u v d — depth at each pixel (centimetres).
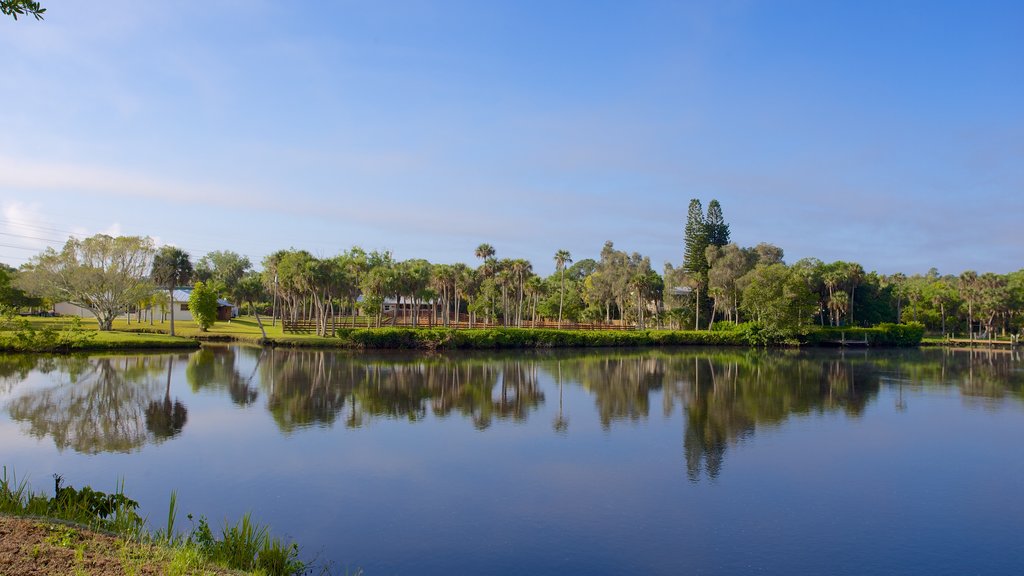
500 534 1777
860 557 1672
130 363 5584
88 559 962
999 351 9625
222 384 4488
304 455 2567
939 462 2609
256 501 2003
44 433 2850
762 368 6525
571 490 2180
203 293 8819
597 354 8038
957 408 3972
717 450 2772
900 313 13225
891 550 1719
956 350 9769
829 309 11862
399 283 9362
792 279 9775
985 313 11469
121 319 10350
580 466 2484
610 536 1780
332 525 1816
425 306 14662
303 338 7938
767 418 3556
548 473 2378
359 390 4381
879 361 7544
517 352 8000
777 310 9512
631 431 3156
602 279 13088
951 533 1844
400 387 4572
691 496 2138
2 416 3198
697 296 11038
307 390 4312
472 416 3494
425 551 1650
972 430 3272
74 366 5269
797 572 1579
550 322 13338
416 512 1936
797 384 5147
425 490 2152
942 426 3375
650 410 3788
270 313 14475
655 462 2556
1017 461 2631
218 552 1269
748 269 11106
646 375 5700
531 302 13550
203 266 13750
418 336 7819
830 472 2444
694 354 8306
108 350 6538
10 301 7325
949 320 12594
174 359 6050
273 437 2873
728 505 2056
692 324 11862
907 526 1894
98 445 2655
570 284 15012
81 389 4097
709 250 11456
